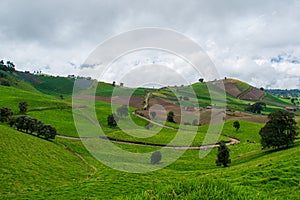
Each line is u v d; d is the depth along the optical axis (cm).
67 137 8356
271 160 4047
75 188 4019
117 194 3631
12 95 13738
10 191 3794
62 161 5700
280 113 6053
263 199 1100
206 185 1084
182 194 1048
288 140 5925
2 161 4866
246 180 2828
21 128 7844
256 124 11894
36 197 3606
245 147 7894
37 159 5459
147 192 1111
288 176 2852
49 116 10738
